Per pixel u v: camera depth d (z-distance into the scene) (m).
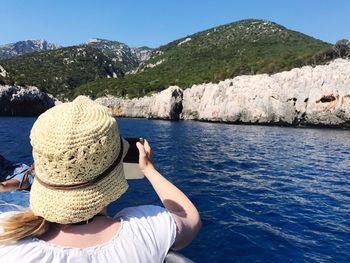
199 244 7.66
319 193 12.41
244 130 41.56
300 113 48.16
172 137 32.59
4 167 4.14
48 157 1.49
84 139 1.51
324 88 46.19
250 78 54.06
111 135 1.60
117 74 167.00
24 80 83.69
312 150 23.84
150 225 1.75
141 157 1.98
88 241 1.61
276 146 25.89
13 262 1.48
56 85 133.00
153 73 114.50
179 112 66.94
